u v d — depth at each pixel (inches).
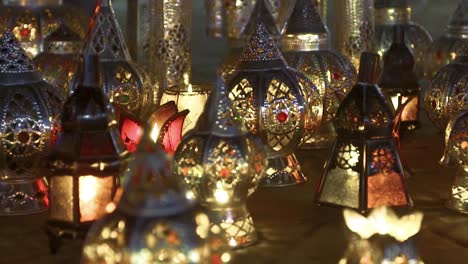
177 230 98.7
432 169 165.5
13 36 137.6
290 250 123.6
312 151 180.9
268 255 121.8
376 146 135.1
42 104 135.5
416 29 229.1
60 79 167.9
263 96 148.1
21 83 136.2
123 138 139.0
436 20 369.4
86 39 163.5
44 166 123.8
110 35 164.2
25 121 134.0
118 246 99.3
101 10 164.2
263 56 151.2
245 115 147.9
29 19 198.8
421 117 209.5
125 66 164.2
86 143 119.1
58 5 205.9
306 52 177.8
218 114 123.4
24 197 138.8
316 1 217.8
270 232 131.5
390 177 135.3
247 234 125.6
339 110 137.6
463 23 207.2
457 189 140.4
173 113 145.4
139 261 97.7
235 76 151.2
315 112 156.5
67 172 118.9
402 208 135.0
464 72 164.6
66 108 120.5
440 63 208.1
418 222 108.7
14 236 129.4
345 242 126.5
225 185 122.1
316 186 156.2
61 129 121.2
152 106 173.3
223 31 232.1
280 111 148.4
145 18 216.5
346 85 177.5
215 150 121.7
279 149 152.9
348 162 136.3
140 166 99.4
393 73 181.0
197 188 123.2
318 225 134.5
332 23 336.2
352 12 205.6
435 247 124.3
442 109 166.2
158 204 98.9
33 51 199.0
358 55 206.7
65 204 120.4
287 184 156.1
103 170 119.1
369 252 106.8
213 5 231.9
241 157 121.9
